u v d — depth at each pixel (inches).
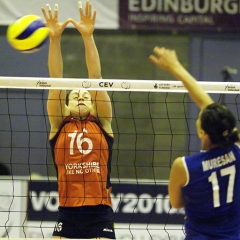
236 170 361.1
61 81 505.7
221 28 991.0
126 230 760.3
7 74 951.6
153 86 510.0
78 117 528.7
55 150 518.3
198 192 360.5
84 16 539.8
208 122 352.8
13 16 947.3
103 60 997.2
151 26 984.3
